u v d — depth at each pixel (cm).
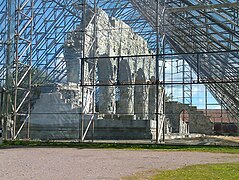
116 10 3403
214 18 2286
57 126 2617
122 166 1064
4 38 2573
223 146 1912
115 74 3073
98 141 2344
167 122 3772
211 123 4169
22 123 2578
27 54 2859
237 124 3453
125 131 2639
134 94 3497
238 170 959
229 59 2272
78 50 2680
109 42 2919
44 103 2659
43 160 1227
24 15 2466
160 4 2461
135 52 3481
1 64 2631
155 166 1066
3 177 844
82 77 2186
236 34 2205
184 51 2991
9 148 1778
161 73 2569
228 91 2733
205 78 2503
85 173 916
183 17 2527
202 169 980
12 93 2444
